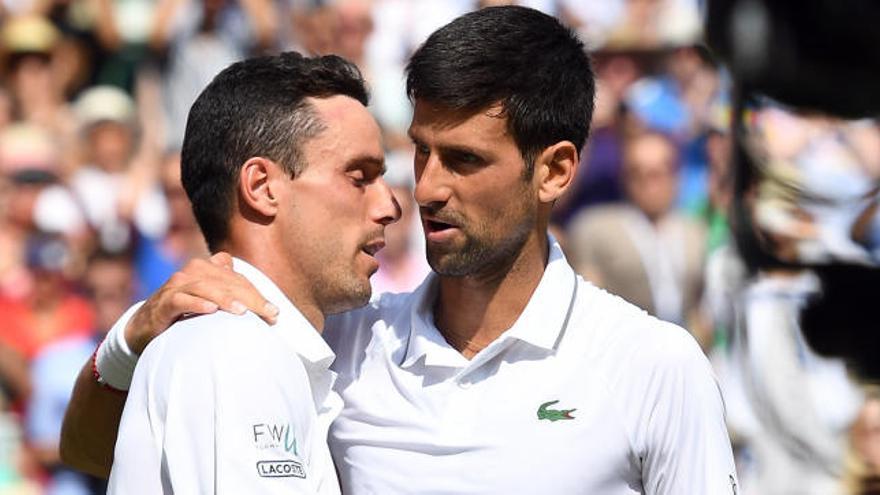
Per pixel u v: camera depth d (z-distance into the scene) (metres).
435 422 10.05
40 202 26.19
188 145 10.55
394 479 10.13
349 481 10.39
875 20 11.02
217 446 9.26
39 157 27.14
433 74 9.77
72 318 24.56
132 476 9.60
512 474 9.84
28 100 28.77
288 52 10.65
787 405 14.66
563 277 10.25
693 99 25.95
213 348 9.50
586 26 28.17
